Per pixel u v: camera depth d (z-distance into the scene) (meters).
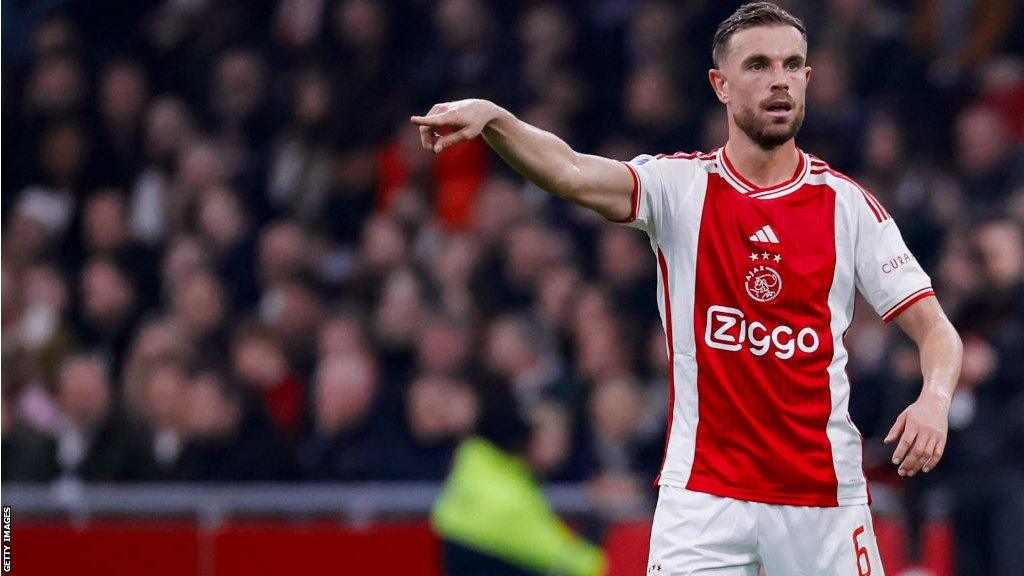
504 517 27.25
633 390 29.03
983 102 37.78
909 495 26.20
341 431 30.50
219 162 41.22
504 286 34.56
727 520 16.03
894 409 26.34
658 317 34.38
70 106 43.16
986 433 26.83
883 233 16.30
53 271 37.38
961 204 33.75
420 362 31.39
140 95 43.72
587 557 27.02
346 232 40.84
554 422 29.00
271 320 34.22
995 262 28.02
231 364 33.22
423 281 34.16
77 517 27.56
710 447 16.17
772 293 15.99
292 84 43.25
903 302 16.11
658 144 38.34
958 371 15.72
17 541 27.44
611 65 41.22
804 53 16.12
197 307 34.56
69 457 30.91
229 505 27.59
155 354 31.30
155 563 27.42
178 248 38.44
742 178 16.30
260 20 45.19
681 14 40.59
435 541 27.47
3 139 43.12
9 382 33.19
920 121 37.00
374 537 27.56
